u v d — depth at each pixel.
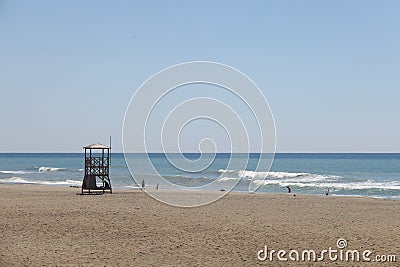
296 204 25.03
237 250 13.04
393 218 19.36
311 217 19.52
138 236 14.98
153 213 20.22
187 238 14.66
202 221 18.00
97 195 29.14
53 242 13.99
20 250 12.88
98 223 17.39
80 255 12.38
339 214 20.67
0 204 23.31
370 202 26.56
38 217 18.80
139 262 11.70
